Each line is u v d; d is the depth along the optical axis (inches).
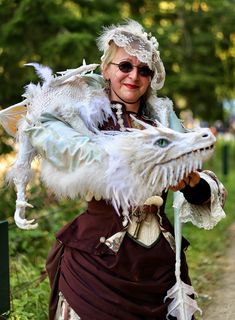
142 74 114.3
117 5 421.4
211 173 115.8
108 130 112.3
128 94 114.1
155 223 111.9
